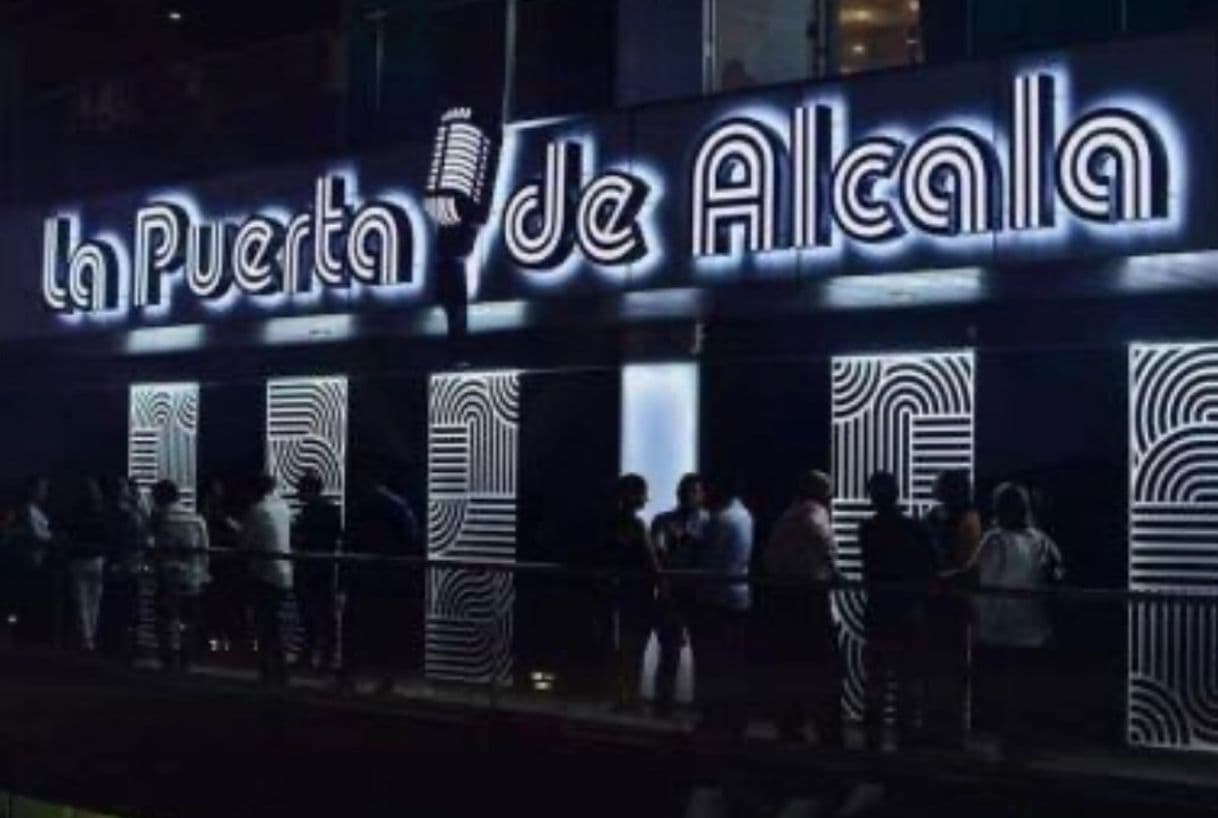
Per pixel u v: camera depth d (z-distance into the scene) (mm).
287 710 15383
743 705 12508
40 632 17906
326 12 23219
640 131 18609
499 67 21141
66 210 24562
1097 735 10906
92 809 17016
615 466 19812
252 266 22016
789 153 17328
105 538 19797
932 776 11539
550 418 20453
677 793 12789
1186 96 14836
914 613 11734
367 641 14867
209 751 16016
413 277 20422
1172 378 15914
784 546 13602
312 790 15188
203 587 16203
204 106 24719
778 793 12258
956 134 16109
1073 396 16484
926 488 17375
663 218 18312
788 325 18438
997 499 12859
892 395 17656
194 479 24516
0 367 26922
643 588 13117
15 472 26750
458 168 19781
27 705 17781
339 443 22719
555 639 13617
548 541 20000
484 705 14047
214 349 24266
